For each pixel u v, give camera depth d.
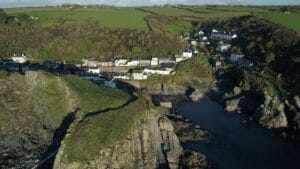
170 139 147.88
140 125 144.88
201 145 156.75
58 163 121.69
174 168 136.38
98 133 132.38
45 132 148.75
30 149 139.38
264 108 187.88
